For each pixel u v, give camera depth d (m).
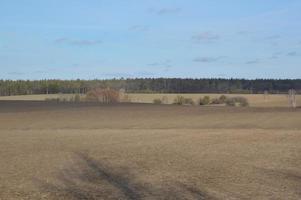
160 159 23.64
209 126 49.69
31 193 14.43
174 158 24.03
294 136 37.66
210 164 21.73
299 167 20.62
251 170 19.75
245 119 57.22
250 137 37.00
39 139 35.50
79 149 28.44
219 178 17.62
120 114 61.62
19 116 58.09
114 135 39.16
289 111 67.56
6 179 17.27
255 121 54.94
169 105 77.19
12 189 15.11
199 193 14.57
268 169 20.05
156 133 41.22
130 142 33.00
